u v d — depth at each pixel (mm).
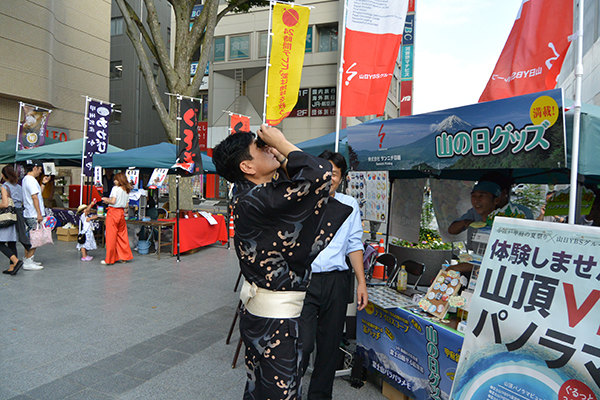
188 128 7047
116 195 6473
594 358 1274
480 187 2725
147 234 8406
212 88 22656
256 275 1362
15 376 2723
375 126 2590
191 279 5766
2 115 15312
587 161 1740
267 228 1281
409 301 2586
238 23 22031
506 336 1546
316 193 1220
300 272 1372
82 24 18828
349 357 3041
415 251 4258
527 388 1431
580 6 1734
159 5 28938
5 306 4227
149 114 29922
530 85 2289
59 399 2447
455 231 3373
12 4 14828
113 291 4965
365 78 3066
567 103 1921
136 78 28734
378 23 3057
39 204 5770
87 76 19188
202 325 3859
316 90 20781
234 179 1427
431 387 2154
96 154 8094
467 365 1664
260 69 21797
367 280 3236
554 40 2195
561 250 1476
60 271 5953
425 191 4613
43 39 15961
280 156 1323
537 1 2277
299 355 1445
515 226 1670
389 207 4156
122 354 3139
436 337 2123
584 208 2904
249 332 1420
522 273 1575
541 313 1460
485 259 1748
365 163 2664
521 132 1786
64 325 3729
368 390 2646
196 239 7918
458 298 2207
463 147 2062
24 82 15375
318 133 20797
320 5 20203
